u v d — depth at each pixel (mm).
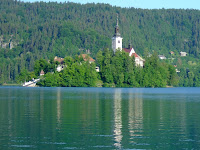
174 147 39594
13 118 59781
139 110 74750
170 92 182875
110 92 168750
